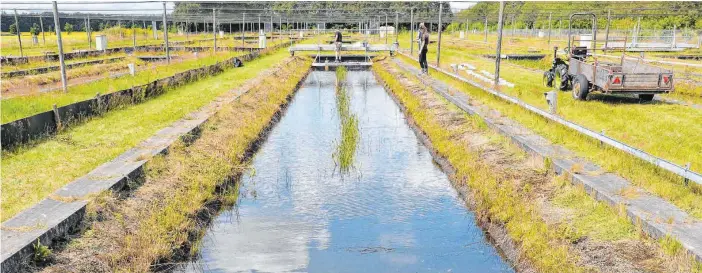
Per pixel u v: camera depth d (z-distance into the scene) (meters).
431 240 6.23
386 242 6.18
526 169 7.38
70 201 5.65
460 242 6.17
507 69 22.17
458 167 8.59
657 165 6.42
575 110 11.02
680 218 5.23
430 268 5.52
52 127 9.20
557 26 58.72
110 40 43.78
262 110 13.84
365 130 12.57
